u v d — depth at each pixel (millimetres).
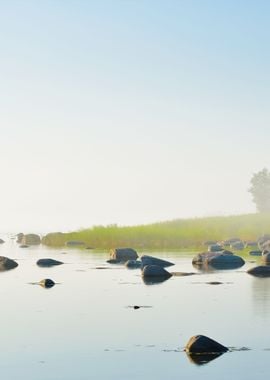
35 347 15414
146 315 19578
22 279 30609
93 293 24906
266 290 24922
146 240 64000
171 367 13367
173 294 24281
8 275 32750
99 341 16000
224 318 18781
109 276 31797
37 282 29141
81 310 20672
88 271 34875
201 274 31938
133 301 22594
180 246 59375
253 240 63031
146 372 13039
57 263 39875
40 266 38844
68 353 14797
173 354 14508
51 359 14258
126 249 44312
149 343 15695
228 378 12445
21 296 24172
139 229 67625
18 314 19969
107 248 59969
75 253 52656
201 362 13727
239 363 13562
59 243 72688
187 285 27156
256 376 12555
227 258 37750
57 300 23016
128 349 15094
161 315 19531
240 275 31250
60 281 29500
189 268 35500
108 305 21719
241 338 15961
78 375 12906
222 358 14031
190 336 16391
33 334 16891
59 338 16375
